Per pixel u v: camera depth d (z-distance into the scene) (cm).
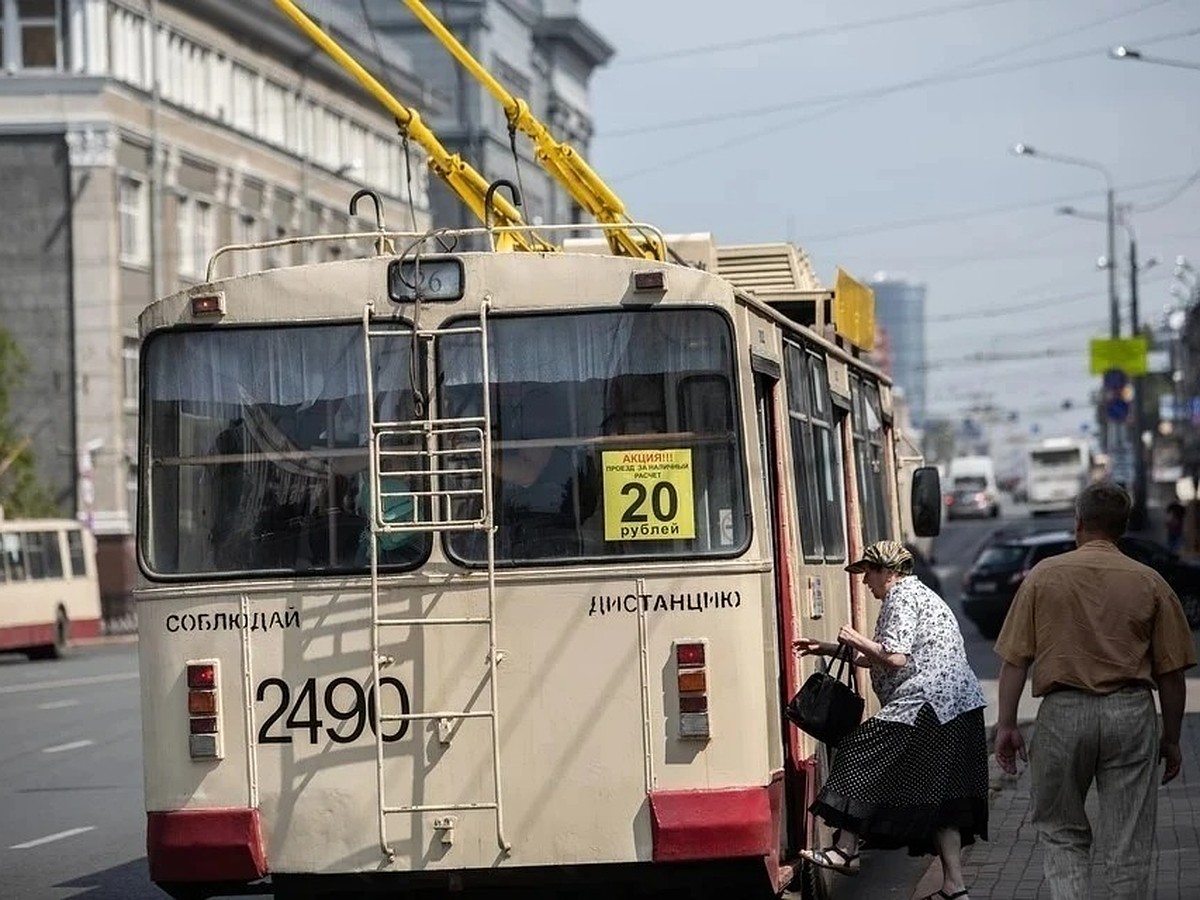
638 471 1241
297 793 1228
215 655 1244
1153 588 1171
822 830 1521
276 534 1253
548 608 1230
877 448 2019
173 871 1232
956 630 1403
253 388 1266
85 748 3031
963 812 1384
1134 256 8675
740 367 1248
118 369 7438
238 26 8444
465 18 11044
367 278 1262
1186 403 12712
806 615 1451
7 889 1773
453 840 1217
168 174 7831
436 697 1223
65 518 7400
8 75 7406
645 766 1221
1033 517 14462
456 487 1237
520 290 1253
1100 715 1164
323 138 9294
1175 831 1750
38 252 7438
